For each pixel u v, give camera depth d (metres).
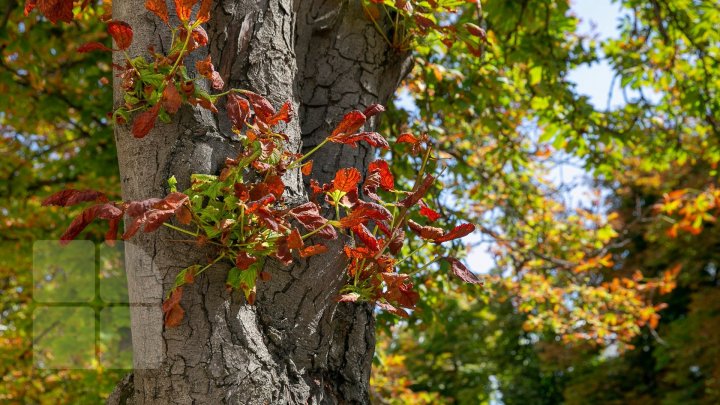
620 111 6.46
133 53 2.11
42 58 5.65
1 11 5.64
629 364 15.62
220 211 1.93
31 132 6.70
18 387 6.98
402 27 2.75
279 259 1.93
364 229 2.11
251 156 1.97
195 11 2.19
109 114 2.11
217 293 1.99
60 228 6.02
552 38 5.78
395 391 7.71
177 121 2.06
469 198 6.78
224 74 2.18
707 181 12.66
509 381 17.30
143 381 2.00
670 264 14.76
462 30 2.80
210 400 1.94
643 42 6.82
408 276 2.17
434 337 15.53
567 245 7.47
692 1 6.33
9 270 7.01
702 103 6.42
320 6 2.66
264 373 2.01
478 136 6.98
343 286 2.21
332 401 2.20
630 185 14.30
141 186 2.04
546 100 5.97
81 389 6.94
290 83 2.31
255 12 2.27
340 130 2.12
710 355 13.30
